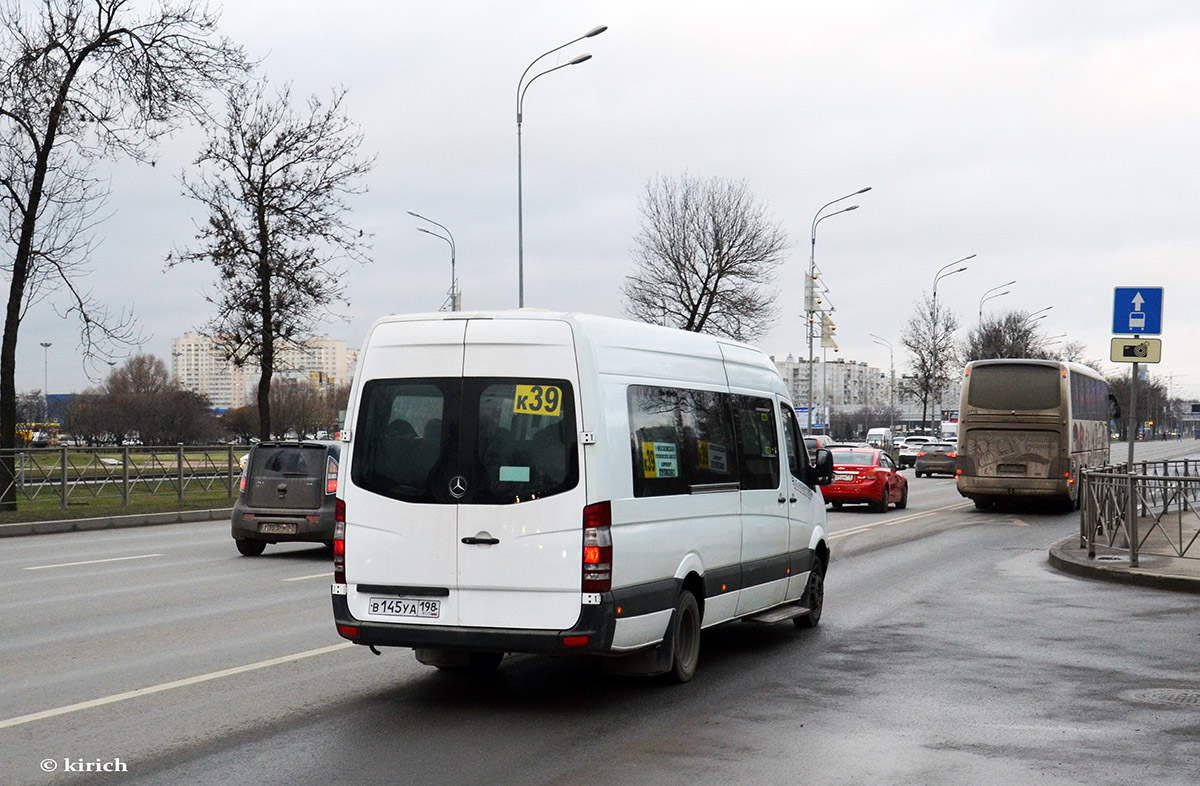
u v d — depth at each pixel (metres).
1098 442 31.67
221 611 11.45
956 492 38.94
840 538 20.75
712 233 46.19
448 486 7.43
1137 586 13.77
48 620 10.83
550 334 7.43
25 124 24.44
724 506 8.86
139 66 25.22
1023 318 79.88
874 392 177.88
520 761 6.07
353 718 7.03
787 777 5.80
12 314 24.72
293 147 32.16
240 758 6.07
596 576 7.15
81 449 25.97
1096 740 6.58
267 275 31.78
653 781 5.72
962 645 9.79
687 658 8.27
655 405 8.04
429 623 7.39
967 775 5.86
